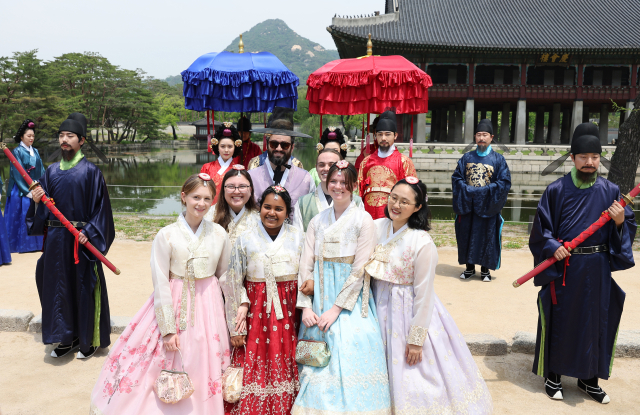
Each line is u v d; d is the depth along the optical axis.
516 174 27.61
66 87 51.53
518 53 32.91
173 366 2.66
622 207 2.90
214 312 2.81
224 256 2.95
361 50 33.03
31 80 39.31
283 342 2.79
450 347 2.77
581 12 37.28
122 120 59.53
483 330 4.27
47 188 3.55
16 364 3.58
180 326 2.69
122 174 25.27
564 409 3.06
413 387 2.63
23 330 4.21
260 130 3.83
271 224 2.82
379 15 34.59
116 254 6.88
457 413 2.61
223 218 3.24
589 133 3.11
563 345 3.11
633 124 9.58
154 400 2.61
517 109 34.31
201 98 4.67
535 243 3.30
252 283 2.86
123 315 4.55
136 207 12.40
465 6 38.12
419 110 4.71
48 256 3.51
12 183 7.01
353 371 2.57
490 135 5.85
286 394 2.72
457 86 33.78
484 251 5.83
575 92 34.00
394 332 2.72
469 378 2.74
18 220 7.06
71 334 3.59
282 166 3.90
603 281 3.07
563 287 3.12
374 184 4.72
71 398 3.11
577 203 3.15
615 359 3.81
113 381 2.63
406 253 2.74
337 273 2.80
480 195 5.70
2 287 5.37
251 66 4.60
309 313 2.76
